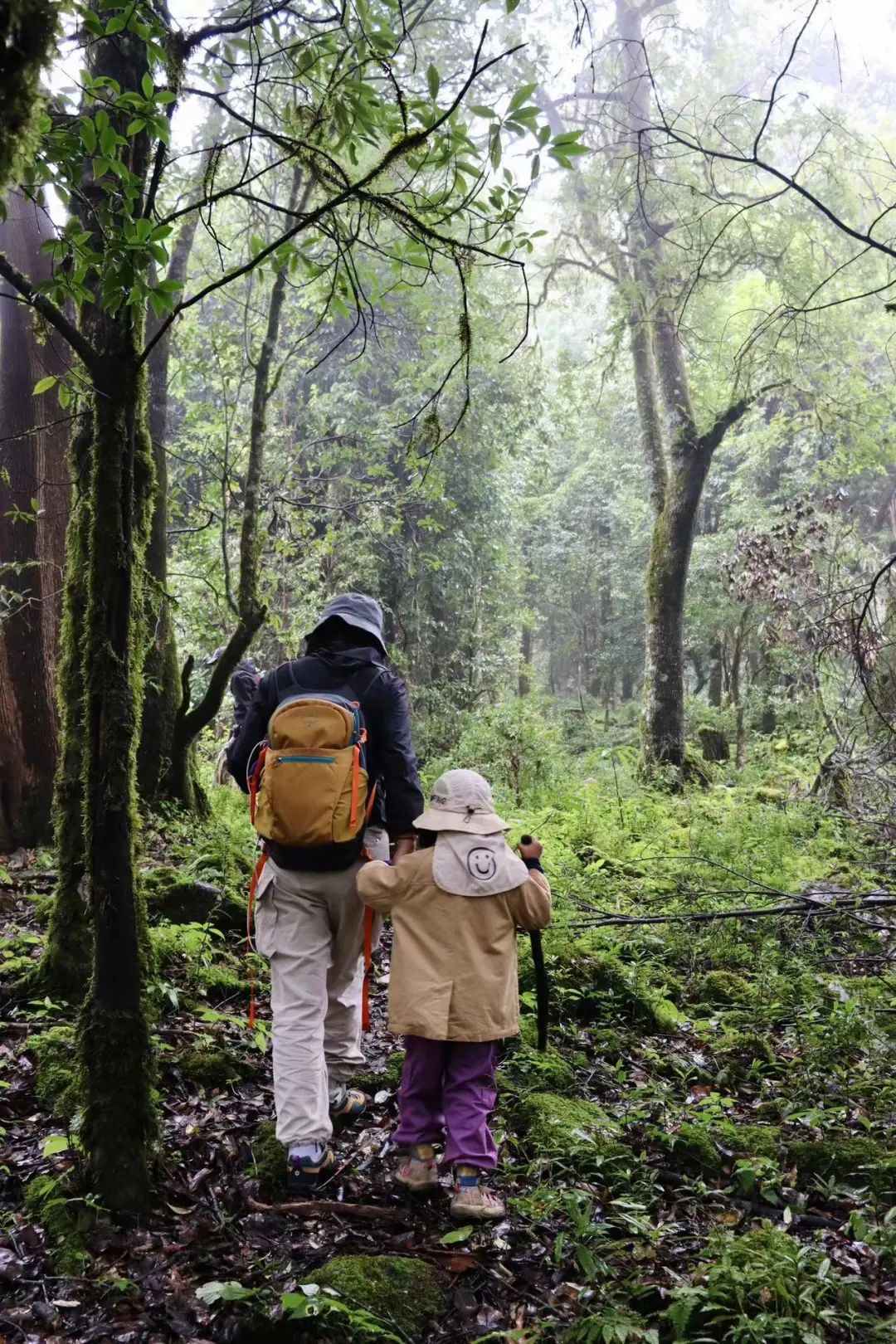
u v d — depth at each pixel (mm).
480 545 22859
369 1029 4879
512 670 25641
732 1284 2926
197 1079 4094
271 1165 3520
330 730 3498
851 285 15281
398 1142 3484
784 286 14625
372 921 3750
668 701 15969
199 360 10859
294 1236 3197
